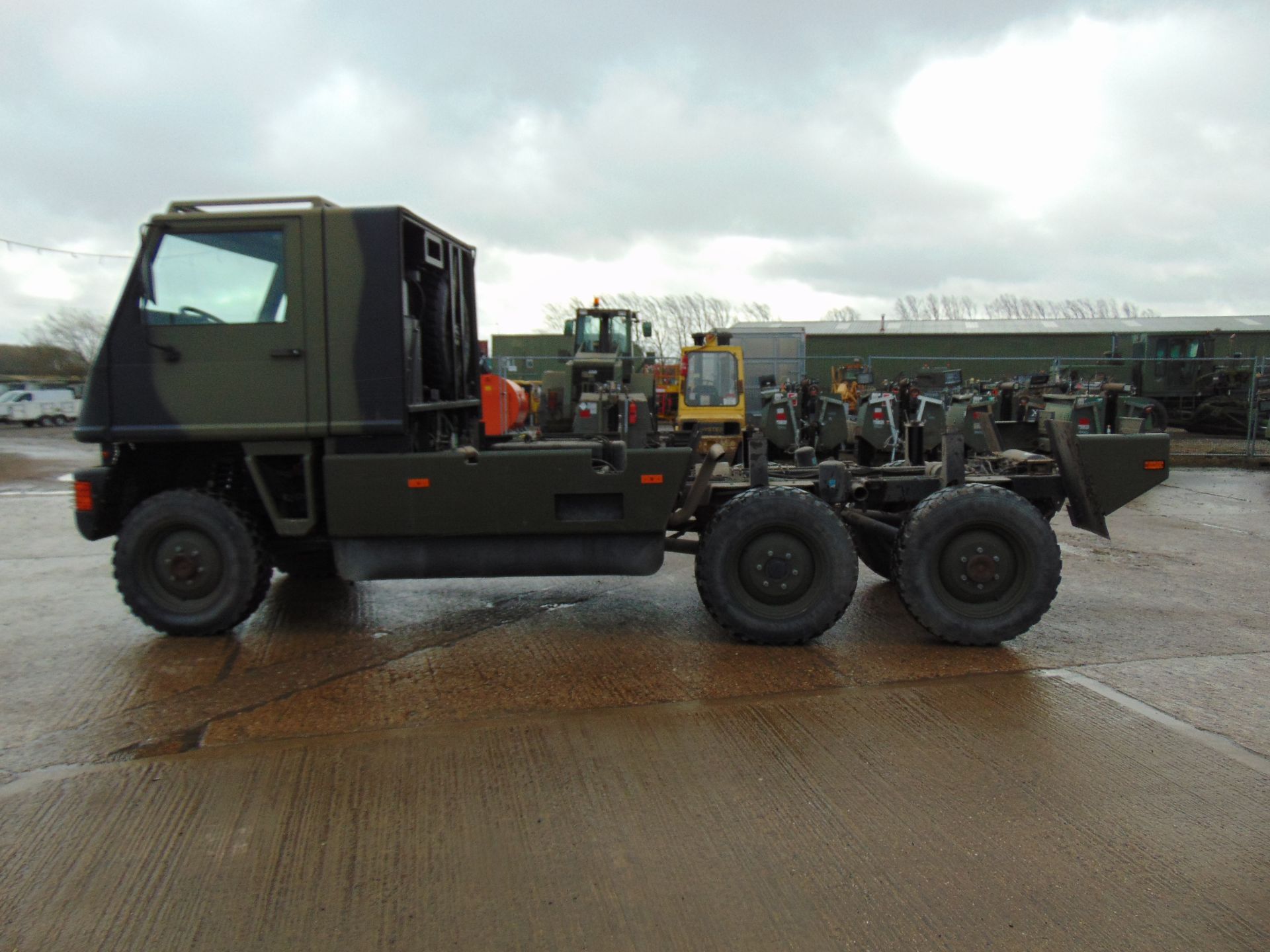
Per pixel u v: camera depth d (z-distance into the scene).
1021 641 4.89
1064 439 5.02
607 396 10.74
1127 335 27.36
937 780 3.18
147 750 3.52
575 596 6.12
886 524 5.34
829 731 3.63
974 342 27.89
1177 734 3.57
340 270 4.66
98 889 2.55
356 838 2.82
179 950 2.26
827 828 2.85
